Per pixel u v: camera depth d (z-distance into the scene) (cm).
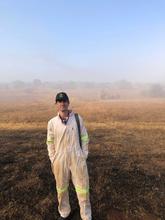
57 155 381
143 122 2142
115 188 557
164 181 617
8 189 547
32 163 709
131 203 501
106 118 2509
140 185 580
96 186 559
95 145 988
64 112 371
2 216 450
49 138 382
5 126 1734
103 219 450
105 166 693
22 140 1043
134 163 754
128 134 1341
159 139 1204
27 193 532
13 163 704
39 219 444
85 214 402
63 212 427
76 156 378
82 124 384
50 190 546
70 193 521
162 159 827
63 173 387
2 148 869
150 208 486
